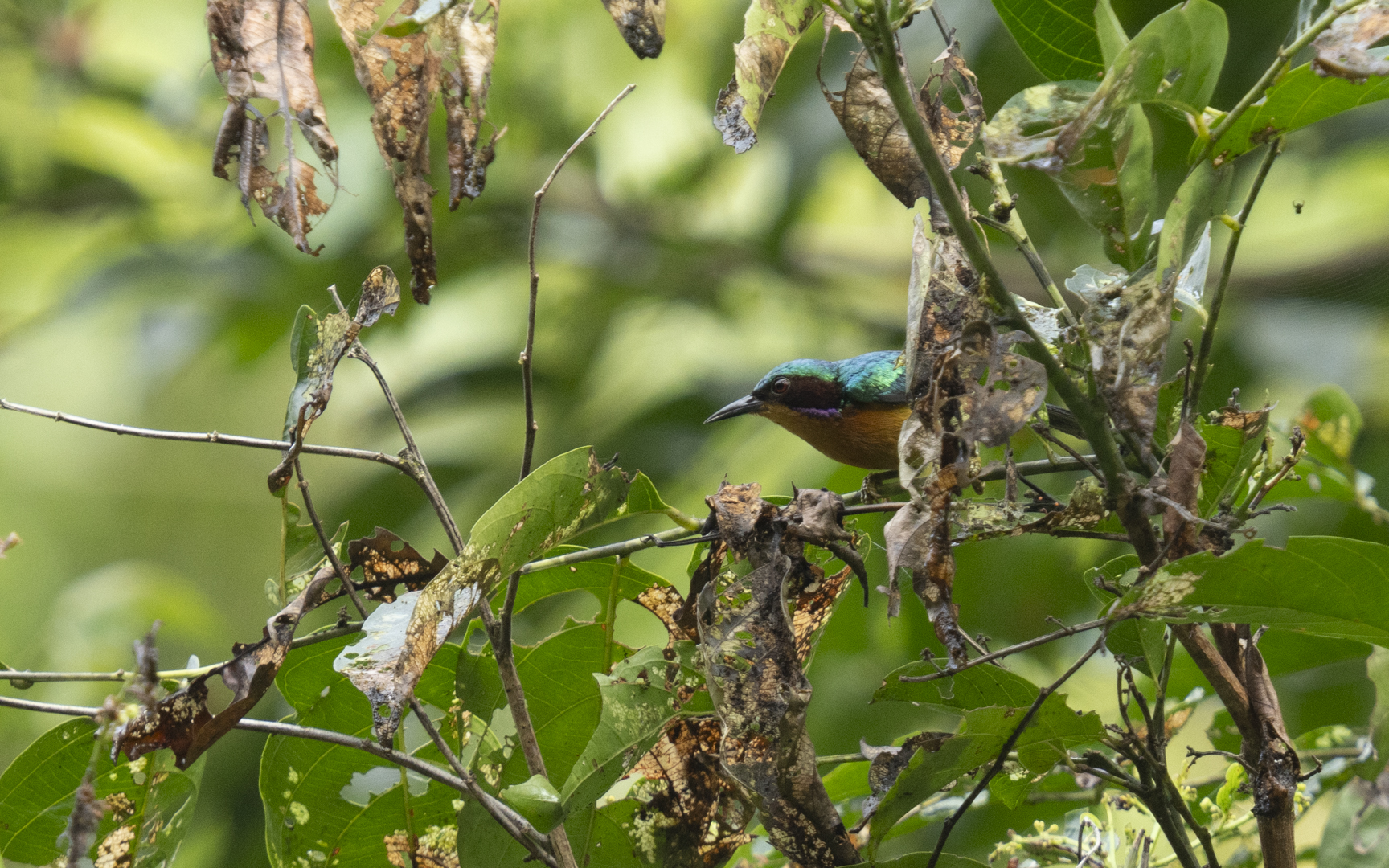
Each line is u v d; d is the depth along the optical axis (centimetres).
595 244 1388
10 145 1367
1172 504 348
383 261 1266
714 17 1314
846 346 1320
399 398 1242
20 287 1514
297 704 452
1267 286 1083
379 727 355
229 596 1905
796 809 385
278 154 555
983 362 353
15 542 370
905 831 557
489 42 374
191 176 1414
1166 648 408
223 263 1262
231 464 1925
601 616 457
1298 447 387
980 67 995
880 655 905
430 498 414
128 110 1396
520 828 396
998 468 411
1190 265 418
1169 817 389
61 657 1049
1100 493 363
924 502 354
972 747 384
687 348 1340
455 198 374
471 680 457
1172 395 404
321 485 1538
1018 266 1140
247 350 1343
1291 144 1063
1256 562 331
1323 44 325
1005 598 893
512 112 1303
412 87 374
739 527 389
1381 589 335
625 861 446
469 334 1384
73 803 436
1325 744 533
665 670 430
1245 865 482
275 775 455
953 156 413
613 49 1341
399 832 460
